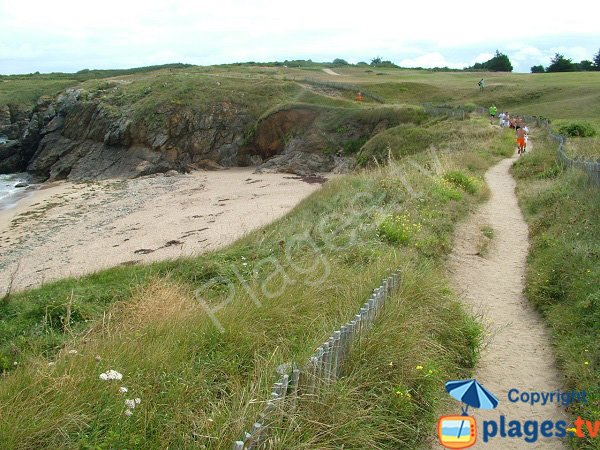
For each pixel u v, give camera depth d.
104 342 6.50
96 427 4.51
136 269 13.05
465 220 13.83
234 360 6.05
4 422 4.38
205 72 79.81
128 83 66.56
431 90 61.72
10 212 35.72
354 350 5.84
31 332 9.04
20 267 22.41
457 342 7.12
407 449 5.20
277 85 60.75
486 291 9.59
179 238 24.31
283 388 4.74
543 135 30.89
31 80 85.19
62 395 4.85
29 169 57.50
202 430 4.62
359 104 54.16
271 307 7.23
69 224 30.56
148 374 5.48
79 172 52.81
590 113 43.12
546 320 8.05
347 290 7.61
